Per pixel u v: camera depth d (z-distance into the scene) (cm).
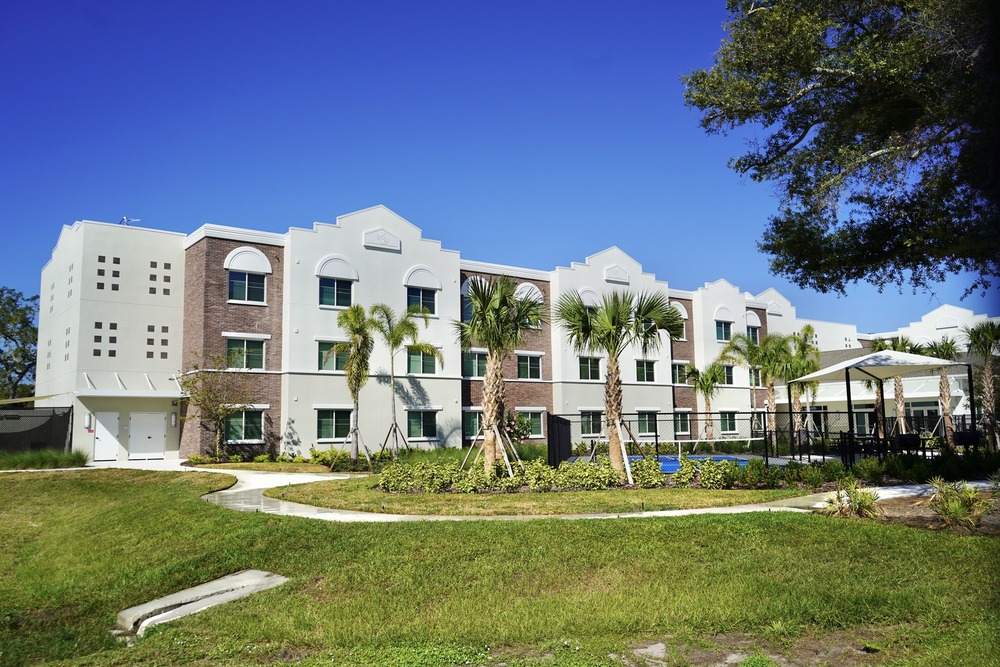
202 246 3209
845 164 1438
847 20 1466
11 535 1727
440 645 733
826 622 734
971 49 1047
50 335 3775
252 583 1053
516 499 1597
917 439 2142
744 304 5081
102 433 3228
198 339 3173
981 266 1033
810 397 4528
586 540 1097
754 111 1551
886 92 1435
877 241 1470
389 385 3491
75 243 3366
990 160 909
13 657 849
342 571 1026
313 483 2088
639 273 4547
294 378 3256
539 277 4191
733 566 949
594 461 2178
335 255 3412
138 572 1202
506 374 3997
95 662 752
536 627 767
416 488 1789
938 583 834
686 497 1580
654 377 4525
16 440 3091
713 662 654
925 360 2159
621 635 738
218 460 3003
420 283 3653
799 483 1797
